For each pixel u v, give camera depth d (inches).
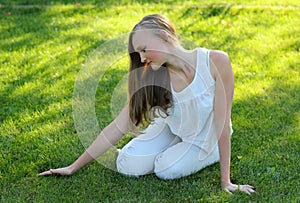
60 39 203.3
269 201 103.3
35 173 116.6
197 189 108.2
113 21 225.0
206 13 233.1
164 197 106.5
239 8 236.4
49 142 129.5
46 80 167.3
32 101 152.9
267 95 153.4
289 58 180.9
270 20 221.3
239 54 184.4
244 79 164.2
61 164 119.8
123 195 107.7
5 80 168.2
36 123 139.4
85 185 110.8
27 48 195.2
